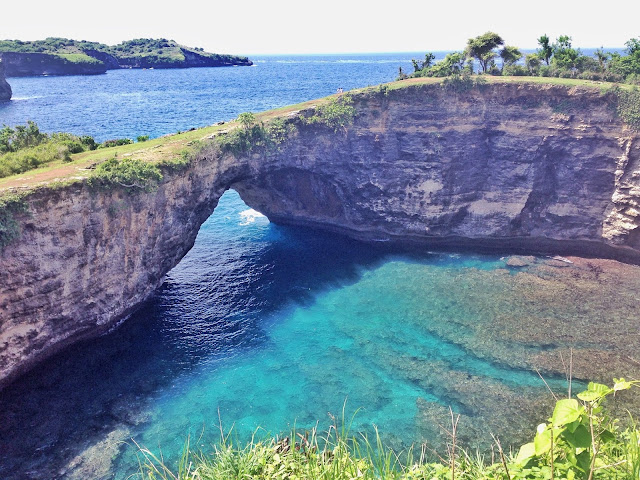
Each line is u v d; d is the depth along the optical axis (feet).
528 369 144.25
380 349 156.25
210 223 267.59
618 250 213.66
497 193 230.48
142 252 175.63
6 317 138.00
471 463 38.73
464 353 152.76
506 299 182.29
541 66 279.08
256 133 216.54
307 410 130.72
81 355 153.48
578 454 31.94
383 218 239.91
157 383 142.31
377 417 127.54
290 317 176.55
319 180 248.11
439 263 216.74
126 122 478.18
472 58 279.08
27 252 139.64
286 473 39.93
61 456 116.37
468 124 231.71
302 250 232.53
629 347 151.64
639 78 241.55
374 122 237.04
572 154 216.33
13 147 208.33
